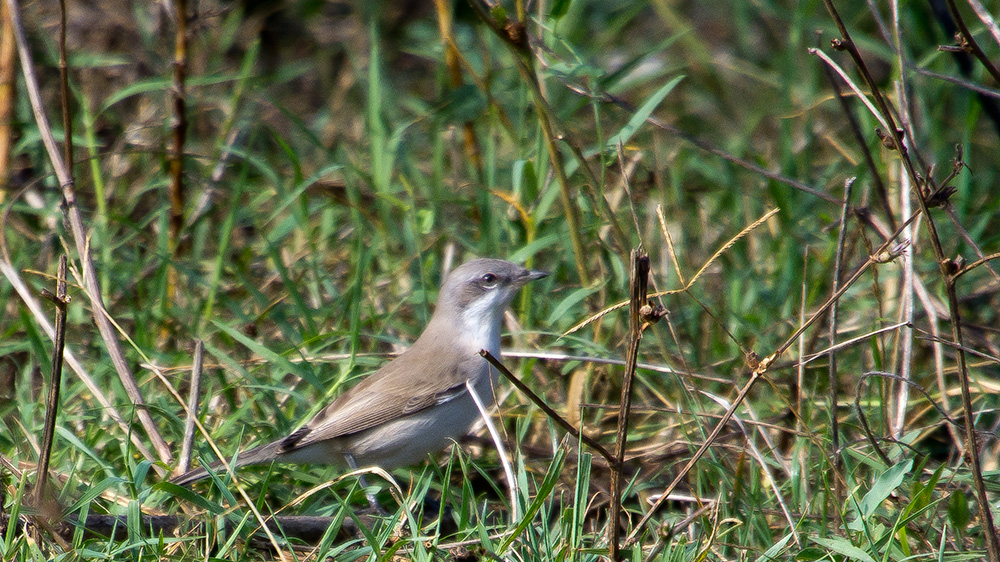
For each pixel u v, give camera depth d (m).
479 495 10.23
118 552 7.75
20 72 14.84
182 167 13.35
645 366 10.08
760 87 18.31
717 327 12.16
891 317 11.53
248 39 18.45
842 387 11.50
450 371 10.48
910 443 9.19
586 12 19.11
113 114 15.55
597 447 7.34
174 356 11.28
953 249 12.58
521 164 12.42
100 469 9.41
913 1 15.24
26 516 8.18
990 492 8.95
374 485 9.66
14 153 13.52
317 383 10.41
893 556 7.87
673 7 20.55
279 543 8.60
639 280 6.88
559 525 8.23
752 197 14.09
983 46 15.27
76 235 10.23
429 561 7.64
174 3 14.61
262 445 9.98
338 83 18.11
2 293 11.53
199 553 8.24
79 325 12.08
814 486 9.00
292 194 12.47
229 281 13.45
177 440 10.29
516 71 14.38
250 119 16.34
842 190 14.04
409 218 12.98
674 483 7.88
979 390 10.89
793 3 18.78
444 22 13.34
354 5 19.31
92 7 16.39
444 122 13.98
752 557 8.29
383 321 12.18
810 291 12.40
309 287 12.96
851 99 15.02
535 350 11.41
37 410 10.37
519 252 11.88
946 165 14.65
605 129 15.79
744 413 10.77
